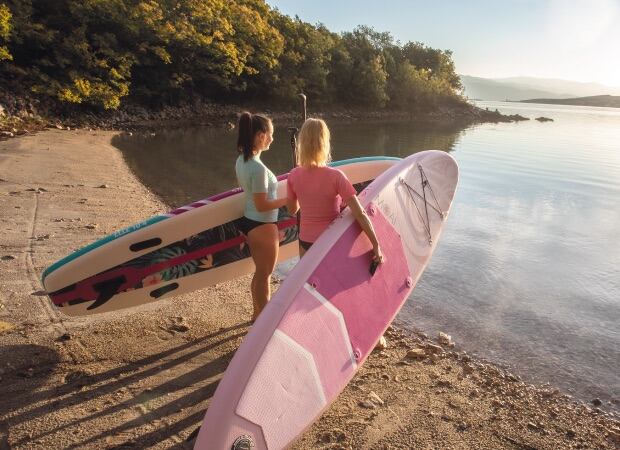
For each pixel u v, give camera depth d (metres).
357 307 3.26
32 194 9.06
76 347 3.91
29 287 4.91
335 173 3.28
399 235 4.01
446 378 3.88
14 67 27.80
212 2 43.09
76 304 4.13
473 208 11.05
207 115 42.72
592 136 41.78
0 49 25.94
